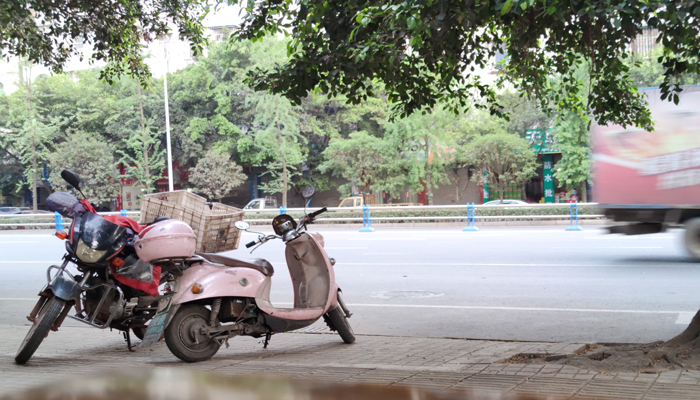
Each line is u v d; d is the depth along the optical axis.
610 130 13.75
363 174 34.66
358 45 5.37
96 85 42.34
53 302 4.93
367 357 5.36
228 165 39.00
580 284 9.73
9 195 48.19
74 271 13.57
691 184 12.66
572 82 7.45
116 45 10.20
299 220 5.88
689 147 12.73
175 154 42.84
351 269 12.29
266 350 5.93
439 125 32.00
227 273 5.20
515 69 7.34
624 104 6.98
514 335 6.59
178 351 4.93
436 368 4.55
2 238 23.06
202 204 6.56
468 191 42.31
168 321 4.87
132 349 5.93
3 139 41.16
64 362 5.07
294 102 6.07
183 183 44.91
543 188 39.47
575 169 31.62
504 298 8.82
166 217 5.54
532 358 5.03
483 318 7.54
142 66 10.74
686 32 4.52
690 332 4.73
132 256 5.19
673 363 4.24
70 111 42.22
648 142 13.20
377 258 13.88
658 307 7.82
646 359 4.30
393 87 6.78
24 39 9.39
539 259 12.84
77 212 5.06
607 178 13.81
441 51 6.19
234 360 5.18
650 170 13.18
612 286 9.45
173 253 4.90
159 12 10.02
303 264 5.91
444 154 33.09
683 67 5.27
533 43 6.14
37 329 4.82
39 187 49.22
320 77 5.94
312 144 42.03
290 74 5.84
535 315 7.60
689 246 12.23
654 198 13.12
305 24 5.74
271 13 6.35
